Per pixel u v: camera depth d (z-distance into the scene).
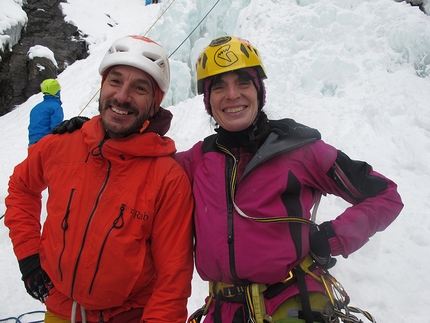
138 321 1.78
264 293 1.60
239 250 1.55
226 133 1.76
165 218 1.71
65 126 1.89
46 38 12.39
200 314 1.83
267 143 1.63
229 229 1.58
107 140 1.70
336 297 1.74
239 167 1.69
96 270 1.60
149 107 1.78
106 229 1.61
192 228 1.77
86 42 12.51
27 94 11.55
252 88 1.72
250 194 1.60
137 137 1.72
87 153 1.76
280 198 1.60
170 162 1.78
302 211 1.61
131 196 1.66
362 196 1.65
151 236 1.73
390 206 1.59
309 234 1.61
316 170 1.64
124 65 1.74
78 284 1.62
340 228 1.58
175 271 1.65
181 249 1.69
